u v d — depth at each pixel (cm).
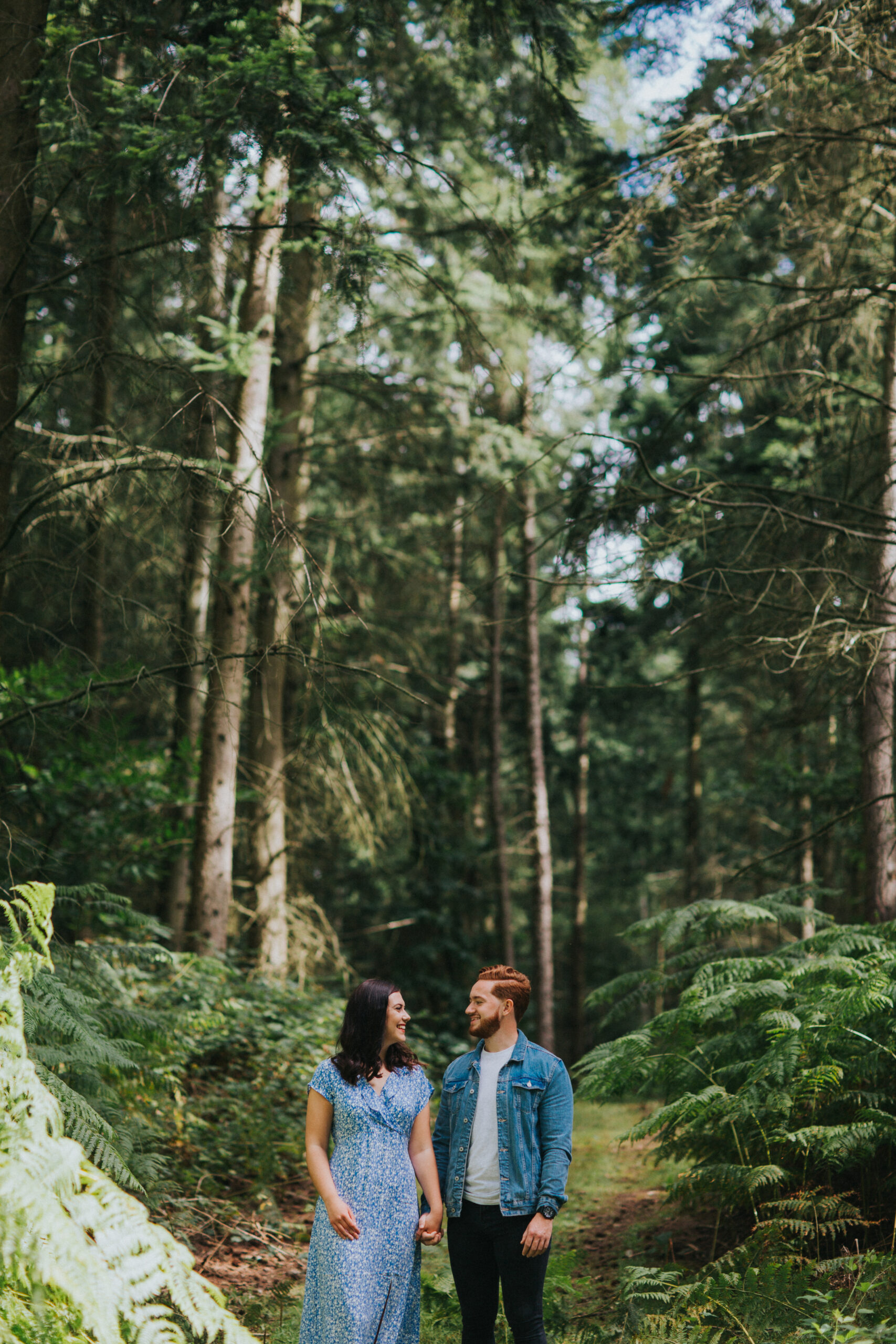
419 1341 405
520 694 2125
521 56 1011
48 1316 296
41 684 889
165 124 647
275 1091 773
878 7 680
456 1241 362
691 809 1978
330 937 1254
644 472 729
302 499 1252
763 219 972
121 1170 411
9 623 987
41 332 1026
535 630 1761
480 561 1728
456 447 1422
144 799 976
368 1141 342
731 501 791
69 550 754
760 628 747
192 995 791
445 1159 373
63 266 852
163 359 657
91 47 683
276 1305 443
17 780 934
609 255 784
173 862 1228
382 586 1580
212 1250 533
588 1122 1062
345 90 637
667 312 851
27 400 673
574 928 2191
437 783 1684
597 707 2009
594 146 1231
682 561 743
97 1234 287
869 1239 487
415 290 812
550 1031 1684
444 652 1988
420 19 1010
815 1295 386
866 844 867
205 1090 762
